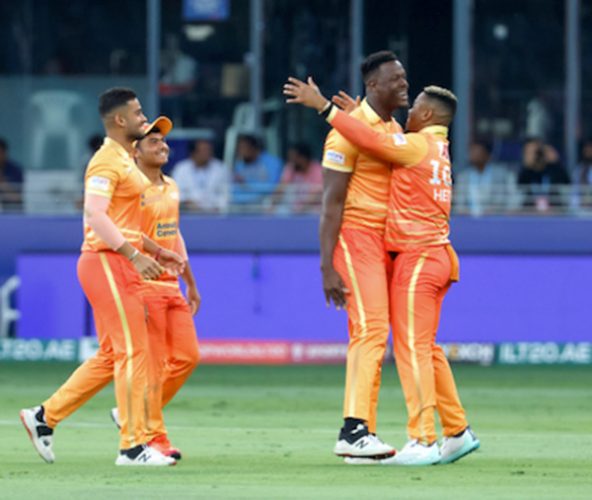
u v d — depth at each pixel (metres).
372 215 31.36
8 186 65.94
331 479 28.83
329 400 48.44
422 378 31.17
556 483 28.36
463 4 66.25
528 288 61.19
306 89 30.81
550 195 63.38
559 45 66.56
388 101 31.80
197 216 61.84
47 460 31.72
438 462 31.39
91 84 67.62
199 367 60.19
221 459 32.53
